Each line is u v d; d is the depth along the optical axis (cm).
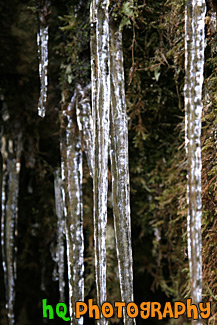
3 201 164
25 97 158
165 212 148
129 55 124
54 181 163
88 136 128
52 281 190
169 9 114
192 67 83
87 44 127
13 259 162
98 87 96
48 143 164
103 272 93
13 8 126
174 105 137
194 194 81
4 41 137
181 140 138
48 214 174
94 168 96
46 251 182
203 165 106
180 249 144
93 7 99
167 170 145
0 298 193
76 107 131
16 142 166
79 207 127
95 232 95
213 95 105
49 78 141
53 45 132
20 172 173
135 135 145
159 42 120
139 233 160
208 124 106
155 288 166
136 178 153
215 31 103
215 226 104
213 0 103
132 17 112
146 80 131
